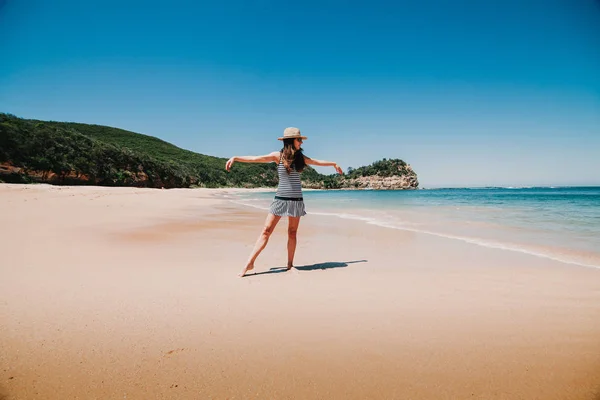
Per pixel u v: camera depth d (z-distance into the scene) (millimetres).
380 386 1604
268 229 3803
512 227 7934
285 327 2268
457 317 2445
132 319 2373
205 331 2195
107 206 12805
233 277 3549
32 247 4844
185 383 1624
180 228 7559
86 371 1715
